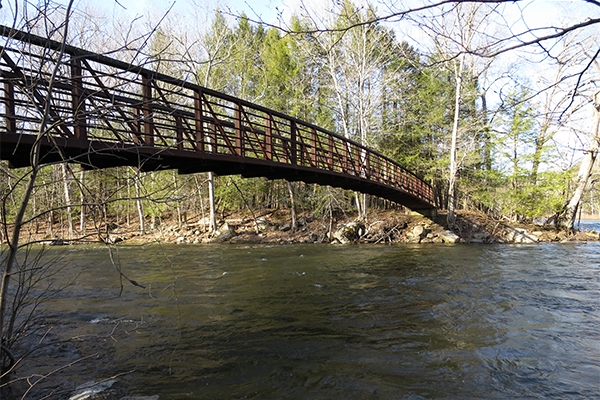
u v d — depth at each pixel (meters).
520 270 11.06
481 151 24.55
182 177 20.23
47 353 4.89
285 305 7.19
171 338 5.43
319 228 23.30
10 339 4.60
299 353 4.89
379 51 22.41
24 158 5.82
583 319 6.26
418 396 3.79
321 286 8.83
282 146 10.20
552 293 8.12
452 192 21.64
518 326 5.91
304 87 24.98
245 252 15.77
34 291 8.27
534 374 4.26
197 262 12.74
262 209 28.62
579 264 12.12
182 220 27.86
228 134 8.77
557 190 22.14
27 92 3.38
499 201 23.61
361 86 21.67
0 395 3.80
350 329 5.81
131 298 7.71
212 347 5.09
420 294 8.09
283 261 12.96
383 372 4.33
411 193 20.31
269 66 26.64
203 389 3.96
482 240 20.36
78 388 3.96
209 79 22.23
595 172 21.50
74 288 8.64
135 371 4.38
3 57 3.66
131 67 3.47
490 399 3.72
